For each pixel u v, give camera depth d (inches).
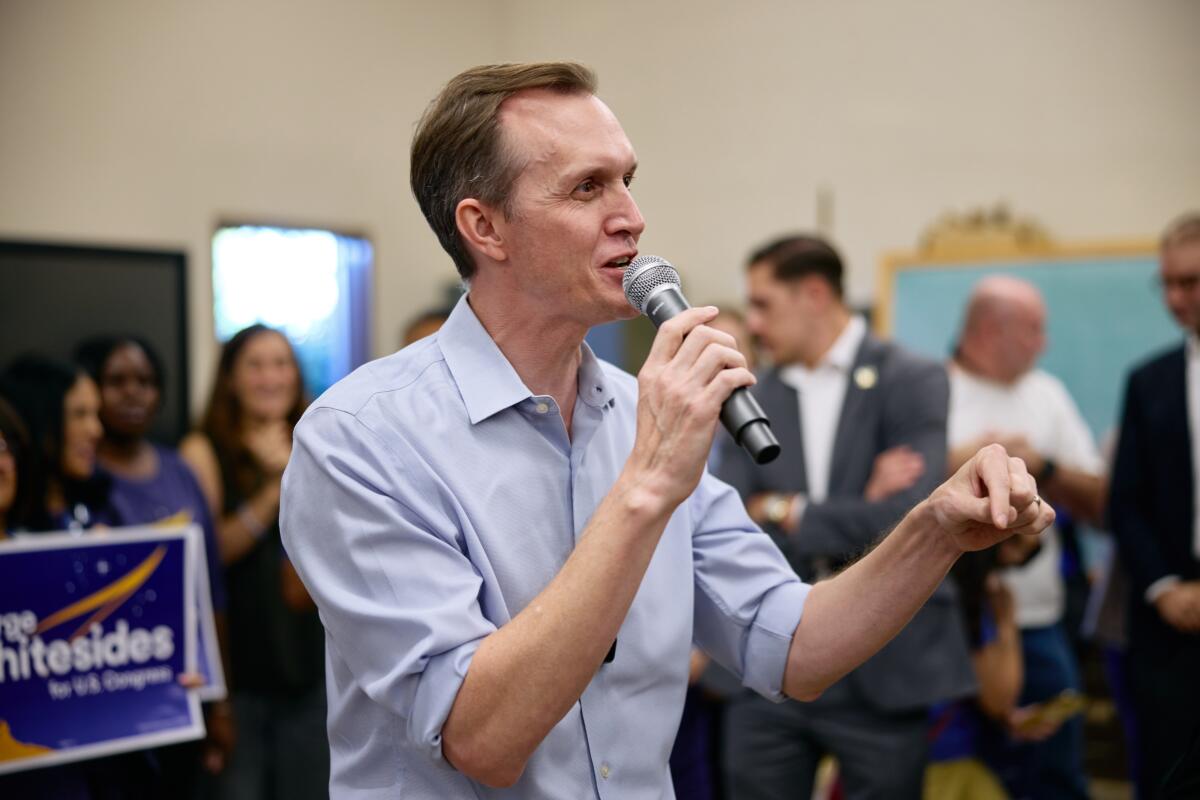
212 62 185.3
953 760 132.2
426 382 54.7
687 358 48.5
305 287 195.9
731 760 120.0
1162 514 136.6
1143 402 139.9
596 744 53.9
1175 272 139.2
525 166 52.4
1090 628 153.4
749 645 58.8
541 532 54.3
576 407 57.2
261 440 138.9
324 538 52.1
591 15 237.3
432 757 49.4
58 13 167.8
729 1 228.7
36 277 140.0
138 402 128.9
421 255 214.1
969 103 211.5
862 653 55.9
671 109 233.1
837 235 220.7
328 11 201.5
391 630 50.0
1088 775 183.0
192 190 181.9
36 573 94.3
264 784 135.3
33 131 165.0
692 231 231.8
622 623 51.1
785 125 224.7
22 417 112.5
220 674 103.1
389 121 210.8
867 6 218.7
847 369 122.3
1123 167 201.2
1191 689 131.7
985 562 127.3
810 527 115.9
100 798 101.7
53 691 93.8
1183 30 197.8
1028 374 188.7
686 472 47.5
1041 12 206.5
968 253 206.7
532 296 53.8
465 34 228.1
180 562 100.4
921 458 115.6
